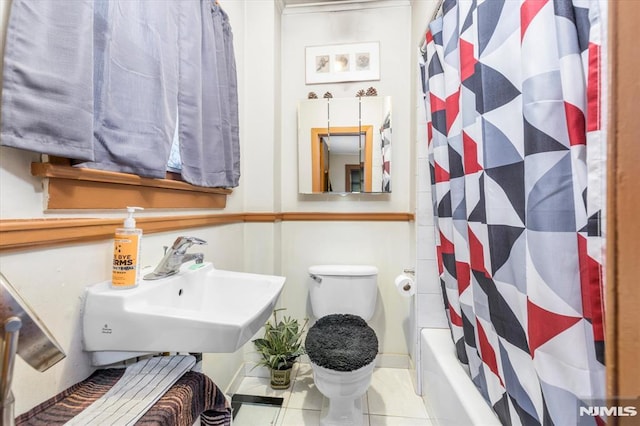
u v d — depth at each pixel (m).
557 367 0.58
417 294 1.50
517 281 0.69
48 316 0.55
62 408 0.50
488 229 0.78
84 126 0.56
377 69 1.80
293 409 1.40
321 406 1.42
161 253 0.94
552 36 0.58
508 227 0.72
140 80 0.75
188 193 1.09
